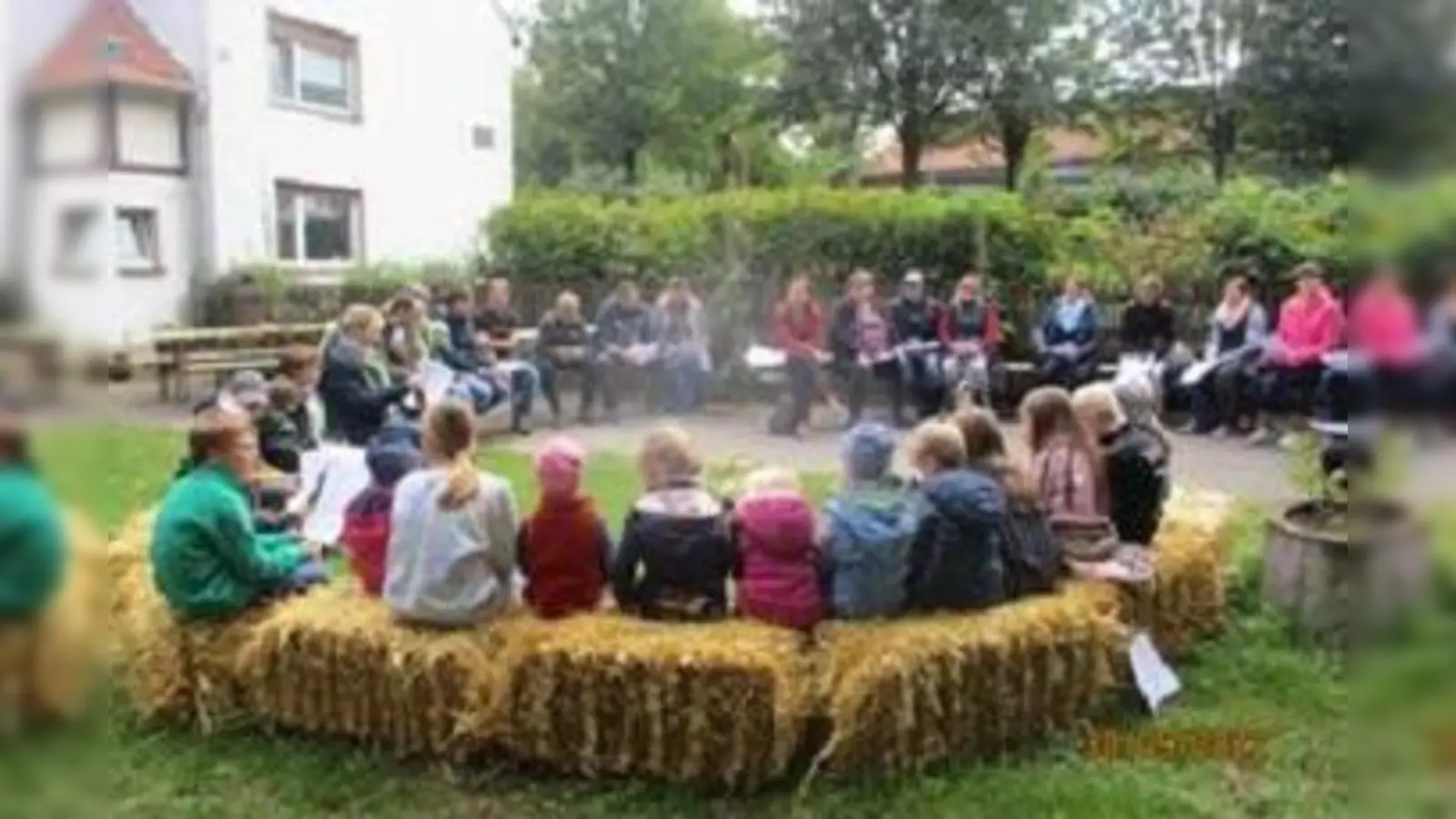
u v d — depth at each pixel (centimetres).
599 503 710
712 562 390
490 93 1917
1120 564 442
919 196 1234
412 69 1764
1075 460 455
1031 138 2331
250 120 1493
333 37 1628
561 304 1089
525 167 3070
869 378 1046
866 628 383
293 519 517
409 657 378
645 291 1302
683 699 363
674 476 405
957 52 2158
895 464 444
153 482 530
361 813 353
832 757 369
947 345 1044
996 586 403
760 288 1229
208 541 399
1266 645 471
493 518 384
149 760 376
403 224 1762
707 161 3019
